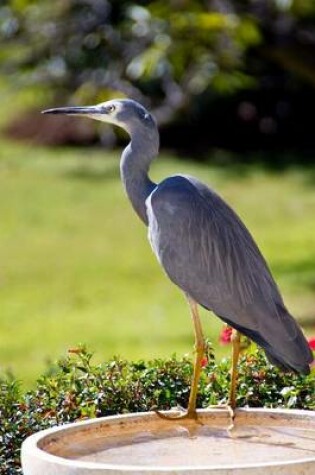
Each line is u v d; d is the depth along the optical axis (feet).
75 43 53.31
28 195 97.14
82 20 53.36
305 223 86.74
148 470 17.94
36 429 25.25
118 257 78.07
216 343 52.29
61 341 56.54
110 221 89.35
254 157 106.22
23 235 85.56
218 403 25.99
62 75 54.13
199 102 105.40
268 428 22.12
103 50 52.80
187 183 23.44
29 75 54.95
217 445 20.94
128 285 70.38
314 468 18.37
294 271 71.46
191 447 20.81
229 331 27.68
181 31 49.98
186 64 53.52
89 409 25.20
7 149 110.93
